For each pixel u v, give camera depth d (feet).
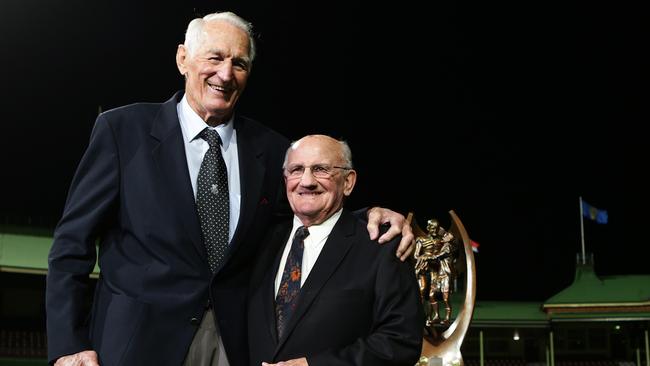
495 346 65.21
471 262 15.70
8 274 55.11
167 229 10.26
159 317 10.06
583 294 61.16
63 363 9.63
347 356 10.05
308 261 10.88
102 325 10.12
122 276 10.23
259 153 11.37
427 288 15.90
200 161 10.78
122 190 10.41
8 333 55.52
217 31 10.52
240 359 10.47
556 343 65.16
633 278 61.93
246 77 10.78
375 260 10.82
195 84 10.57
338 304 10.45
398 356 10.27
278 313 10.64
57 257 10.07
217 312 10.34
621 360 64.28
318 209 10.89
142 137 10.64
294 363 9.93
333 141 11.18
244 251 10.80
